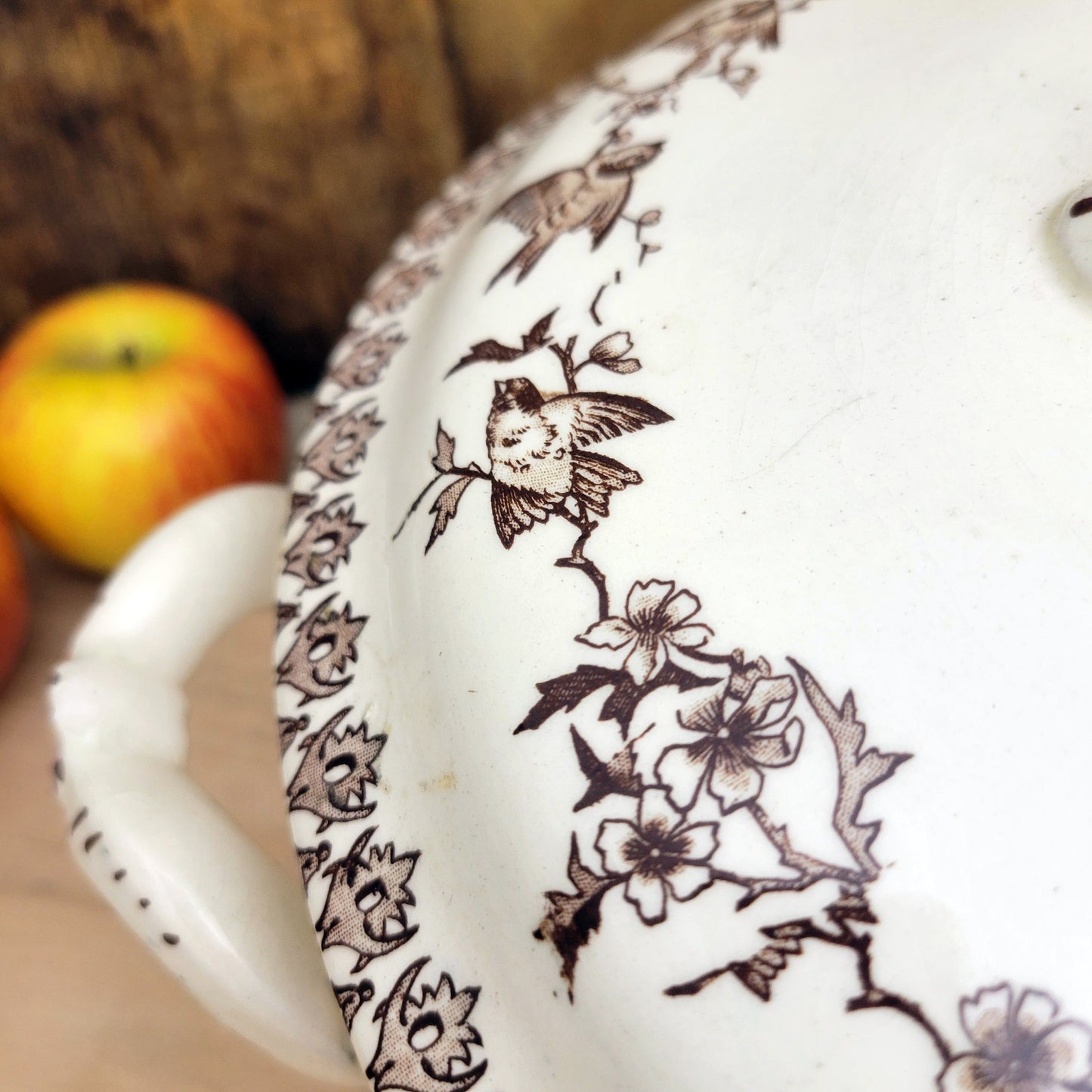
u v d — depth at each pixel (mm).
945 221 236
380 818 239
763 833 215
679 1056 214
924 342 229
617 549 229
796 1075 208
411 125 410
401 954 232
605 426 237
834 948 210
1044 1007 196
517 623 231
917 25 259
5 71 381
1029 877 201
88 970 365
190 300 410
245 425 403
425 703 239
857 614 218
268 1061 348
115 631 287
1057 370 224
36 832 390
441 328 266
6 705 414
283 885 262
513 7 390
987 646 214
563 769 224
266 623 424
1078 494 218
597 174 263
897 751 213
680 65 275
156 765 271
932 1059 200
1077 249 227
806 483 225
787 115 257
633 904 218
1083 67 244
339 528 261
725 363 236
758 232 245
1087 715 208
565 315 249
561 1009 222
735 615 222
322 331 463
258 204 423
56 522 400
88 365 391
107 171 408
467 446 245
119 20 375
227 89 394
